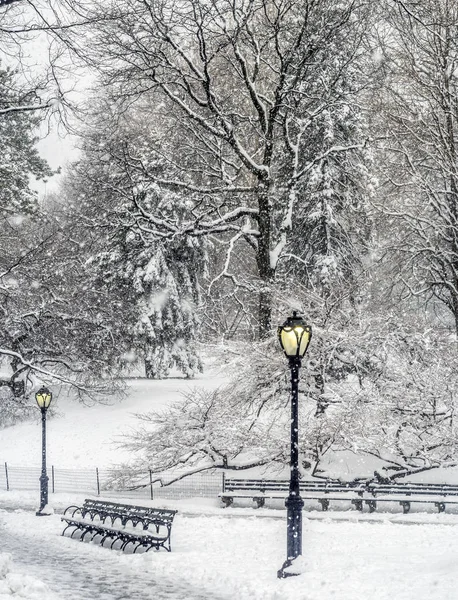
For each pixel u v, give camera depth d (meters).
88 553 16.47
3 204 36.56
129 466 25.84
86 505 20.34
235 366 25.56
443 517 19.94
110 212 28.39
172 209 36.34
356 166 34.62
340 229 35.22
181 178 31.77
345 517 20.23
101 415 36.56
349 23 27.34
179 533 18.17
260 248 28.42
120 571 14.13
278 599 11.12
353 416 22.84
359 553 14.28
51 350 38.41
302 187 34.88
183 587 12.54
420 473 23.84
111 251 39.75
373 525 18.59
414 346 24.97
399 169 32.06
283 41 31.22
